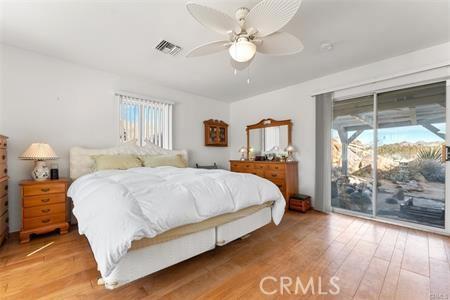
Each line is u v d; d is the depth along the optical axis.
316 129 3.46
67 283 1.52
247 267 1.75
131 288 1.47
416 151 2.66
